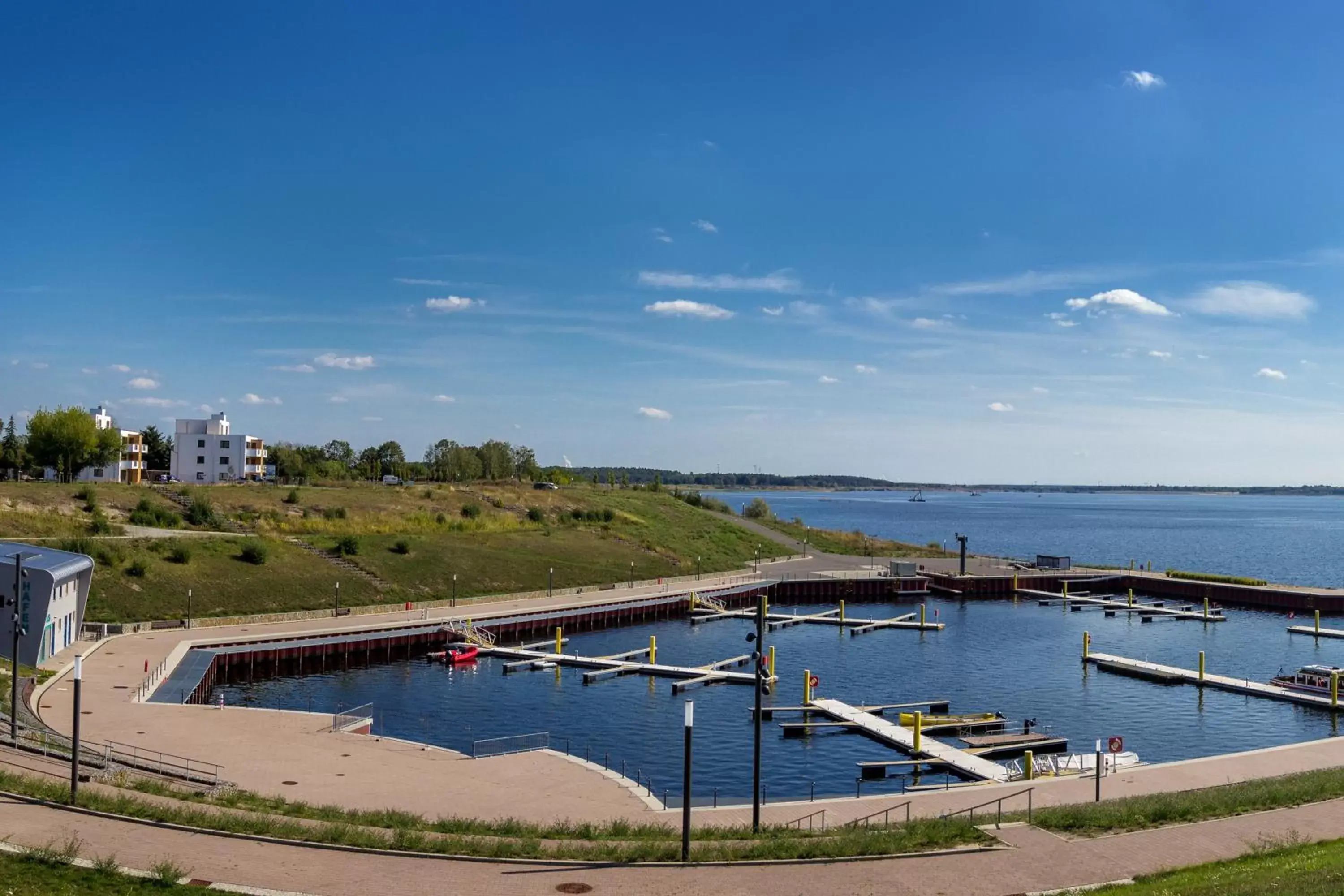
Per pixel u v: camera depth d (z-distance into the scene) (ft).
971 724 237.66
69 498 420.77
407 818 133.59
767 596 487.20
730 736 230.07
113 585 326.85
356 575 398.62
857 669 316.60
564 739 226.58
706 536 645.10
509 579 443.73
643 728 237.25
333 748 182.39
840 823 145.07
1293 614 424.87
